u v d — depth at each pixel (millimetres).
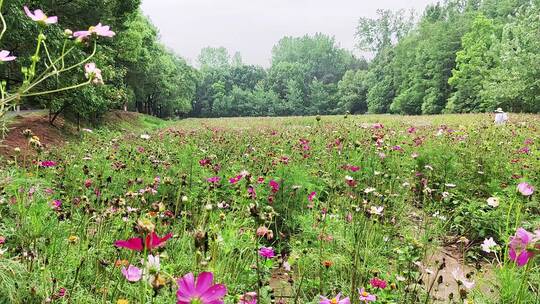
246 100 88625
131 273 1353
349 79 83625
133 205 3412
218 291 982
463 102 43812
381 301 2488
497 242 3926
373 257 2938
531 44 32094
